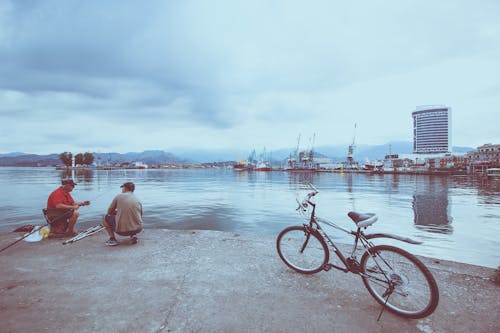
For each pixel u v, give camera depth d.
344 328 2.75
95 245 5.69
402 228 15.47
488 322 2.89
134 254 5.09
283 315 2.98
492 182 71.00
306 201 4.27
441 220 18.25
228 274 4.15
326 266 3.93
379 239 12.40
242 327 2.74
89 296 3.40
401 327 2.79
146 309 3.09
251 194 37.09
